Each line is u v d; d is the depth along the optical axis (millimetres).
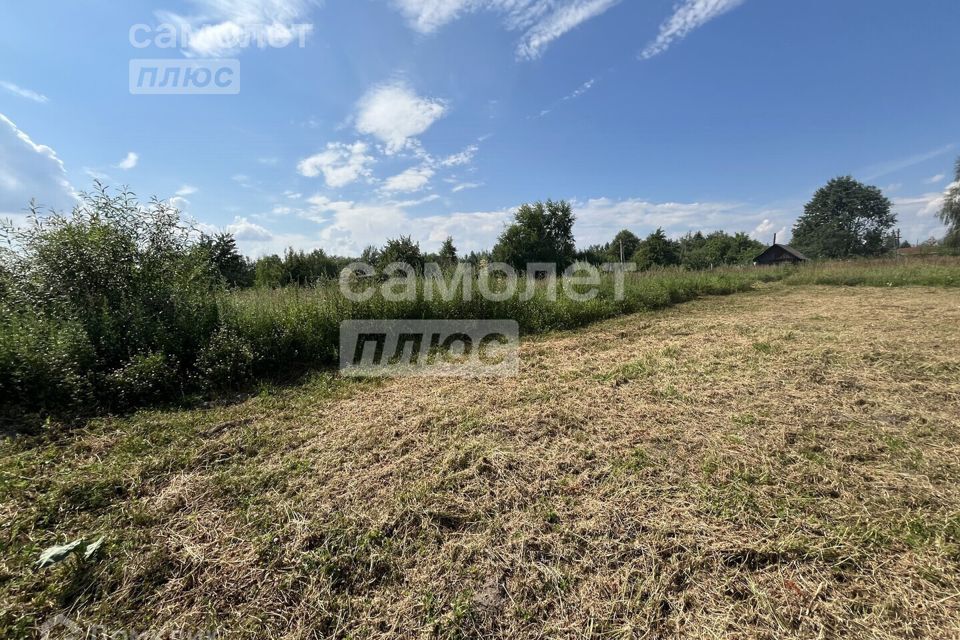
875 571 1513
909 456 2275
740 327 5898
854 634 1296
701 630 1322
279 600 1473
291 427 2881
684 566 1570
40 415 2805
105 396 3094
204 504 2018
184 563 1624
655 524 1793
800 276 13781
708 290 10922
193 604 1469
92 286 3727
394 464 2346
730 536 1698
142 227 4117
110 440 2604
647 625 1337
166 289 3971
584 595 1459
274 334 4215
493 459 2361
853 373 3611
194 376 3504
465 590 1497
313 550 1704
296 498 2051
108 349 3328
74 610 1438
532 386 3629
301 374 4117
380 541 1749
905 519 1770
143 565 1610
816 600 1409
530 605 1431
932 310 6863
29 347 2941
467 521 1873
